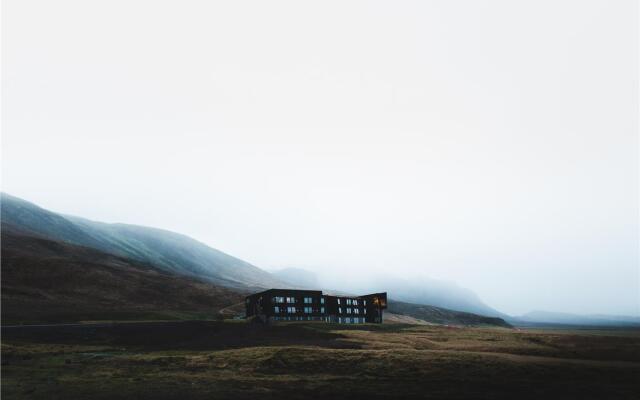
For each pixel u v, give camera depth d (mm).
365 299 155375
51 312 131500
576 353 88188
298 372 66812
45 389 54125
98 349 83750
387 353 78625
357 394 54094
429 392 55188
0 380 58000
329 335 104500
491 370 67125
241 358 74500
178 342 92875
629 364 75188
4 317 117000
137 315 139000
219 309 197375
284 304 138625
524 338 113062
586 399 52219
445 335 118125
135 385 57344
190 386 57500
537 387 57719
